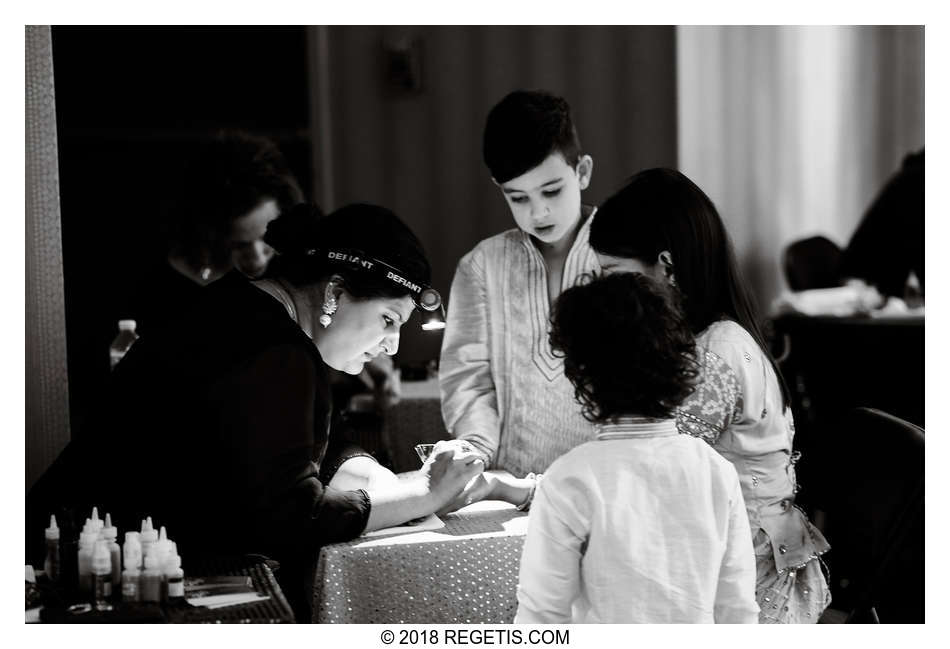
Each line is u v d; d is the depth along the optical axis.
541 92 2.34
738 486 1.56
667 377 1.48
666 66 5.74
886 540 1.76
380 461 3.08
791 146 6.25
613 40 5.71
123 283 5.98
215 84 6.43
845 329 4.73
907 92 6.38
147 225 6.30
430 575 1.80
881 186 6.45
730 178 6.19
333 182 5.72
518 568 1.83
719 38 6.04
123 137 6.36
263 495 1.73
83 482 1.83
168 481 1.81
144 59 6.37
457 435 2.45
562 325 1.52
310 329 1.93
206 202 3.20
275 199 3.22
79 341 3.14
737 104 6.12
